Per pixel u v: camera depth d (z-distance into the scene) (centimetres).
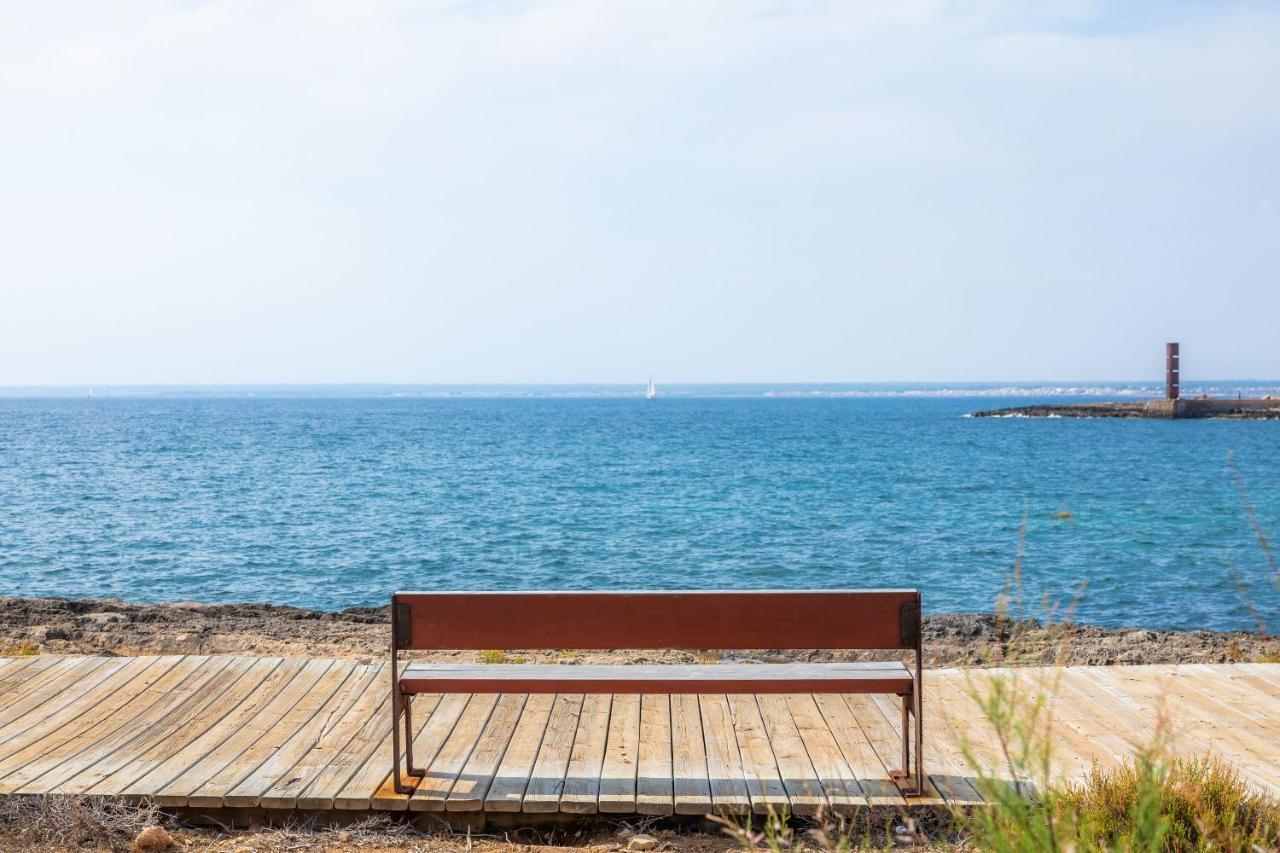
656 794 499
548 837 488
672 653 1030
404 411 18538
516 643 498
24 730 600
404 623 500
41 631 1084
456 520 2872
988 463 5491
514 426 11044
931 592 1847
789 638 495
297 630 1167
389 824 491
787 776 523
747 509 3169
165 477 4312
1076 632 1186
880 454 6259
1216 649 1074
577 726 608
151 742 579
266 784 511
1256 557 2219
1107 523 2850
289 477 4341
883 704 651
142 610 1303
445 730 599
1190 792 429
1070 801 408
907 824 476
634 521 2862
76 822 471
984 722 609
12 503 3231
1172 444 7862
